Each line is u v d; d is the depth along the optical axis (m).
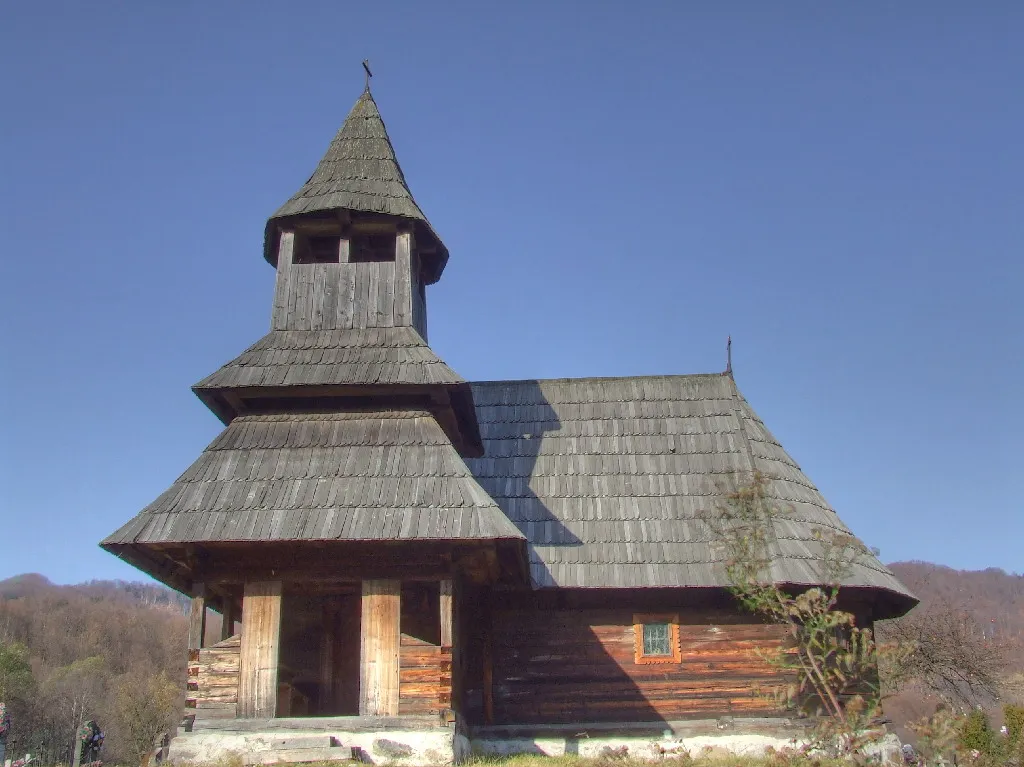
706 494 23.88
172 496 19.20
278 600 18.98
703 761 19.05
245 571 19.19
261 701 18.44
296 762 17.55
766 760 17.83
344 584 19.55
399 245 23.30
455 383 20.41
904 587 22.77
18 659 59.56
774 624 22.09
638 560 22.30
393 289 22.81
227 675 18.62
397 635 18.66
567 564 22.28
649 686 21.86
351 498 19.02
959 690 28.33
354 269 23.03
